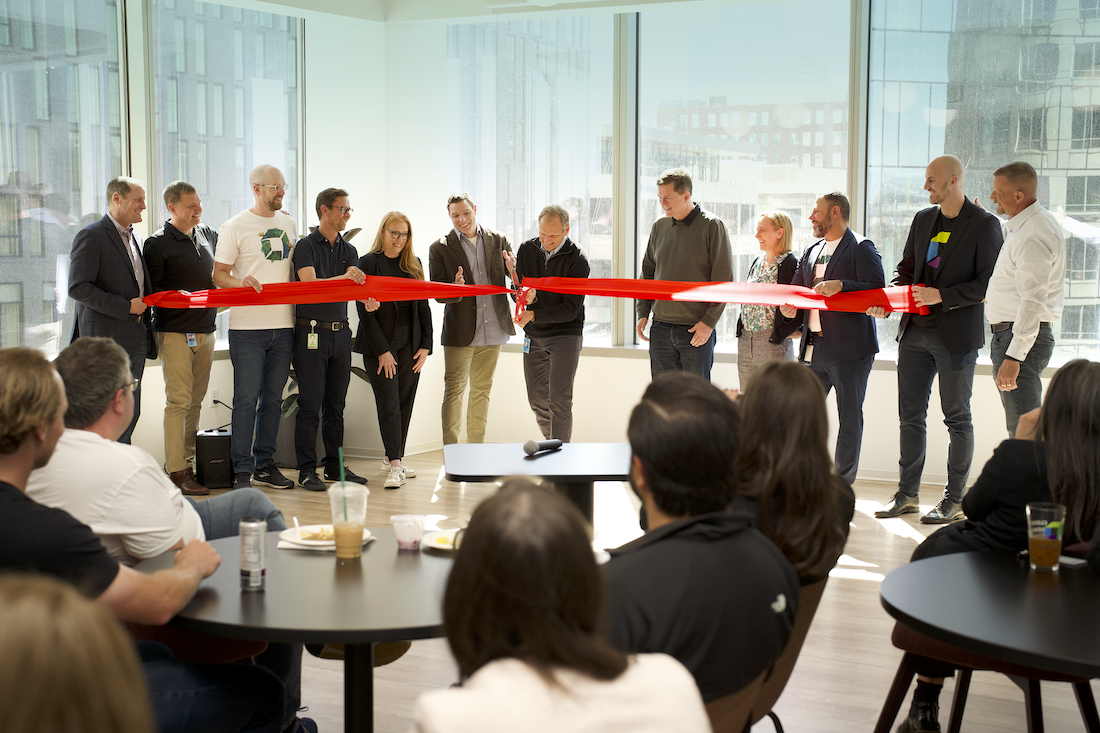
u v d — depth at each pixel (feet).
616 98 20.29
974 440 18.03
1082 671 4.99
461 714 3.09
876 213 18.97
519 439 21.56
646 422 4.81
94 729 2.39
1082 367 6.90
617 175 20.48
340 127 20.92
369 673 6.48
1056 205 17.78
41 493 6.31
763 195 19.80
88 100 17.10
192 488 17.20
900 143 18.66
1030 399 14.75
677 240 17.40
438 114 21.31
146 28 17.74
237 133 19.44
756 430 5.81
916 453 15.98
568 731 3.11
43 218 16.56
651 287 17.30
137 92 17.71
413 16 20.54
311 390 17.71
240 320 17.20
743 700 4.69
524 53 20.83
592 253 20.95
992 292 15.11
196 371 18.01
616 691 3.24
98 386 6.63
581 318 18.11
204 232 17.46
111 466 6.45
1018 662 5.16
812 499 5.70
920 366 15.71
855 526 15.46
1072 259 17.70
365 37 21.16
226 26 19.06
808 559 5.71
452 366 18.76
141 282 16.40
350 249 18.04
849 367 15.81
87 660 2.39
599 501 17.39
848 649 10.51
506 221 21.38
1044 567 6.57
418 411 21.39
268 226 17.28
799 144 19.40
